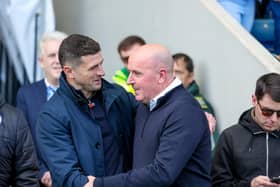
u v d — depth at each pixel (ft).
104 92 26.00
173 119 23.99
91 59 24.79
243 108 36.37
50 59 33.65
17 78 47.80
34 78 44.55
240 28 37.37
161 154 23.80
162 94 24.56
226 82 37.58
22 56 44.70
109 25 46.88
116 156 26.09
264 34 42.96
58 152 25.04
